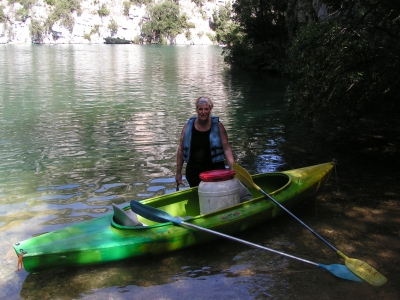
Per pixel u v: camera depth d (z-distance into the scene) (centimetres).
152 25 10112
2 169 607
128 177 571
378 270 345
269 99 1324
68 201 486
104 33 10319
